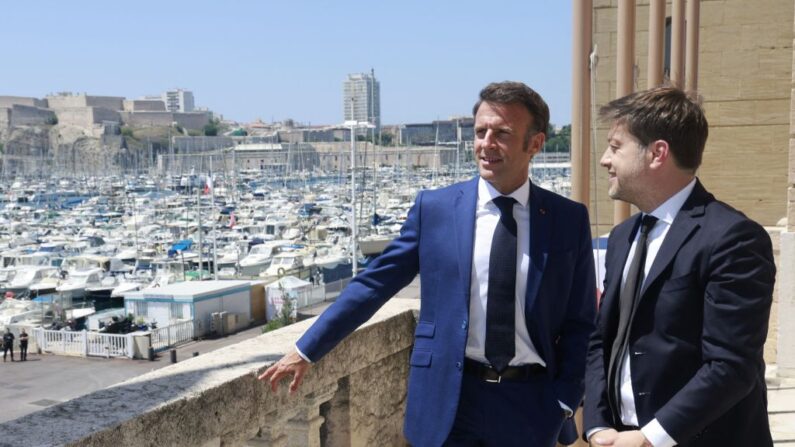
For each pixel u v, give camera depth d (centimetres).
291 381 336
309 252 5919
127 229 7650
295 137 18850
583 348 295
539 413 291
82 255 6106
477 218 293
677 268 227
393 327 427
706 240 222
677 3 572
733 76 926
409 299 474
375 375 418
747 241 217
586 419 248
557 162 6831
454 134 15088
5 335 3412
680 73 576
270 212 8594
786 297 626
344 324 299
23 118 17962
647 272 236
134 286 4922
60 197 10769
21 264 6044
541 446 291
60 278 5381
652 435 218
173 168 13850
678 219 231
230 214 7794
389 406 433
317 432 367
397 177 12088
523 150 284
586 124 421
